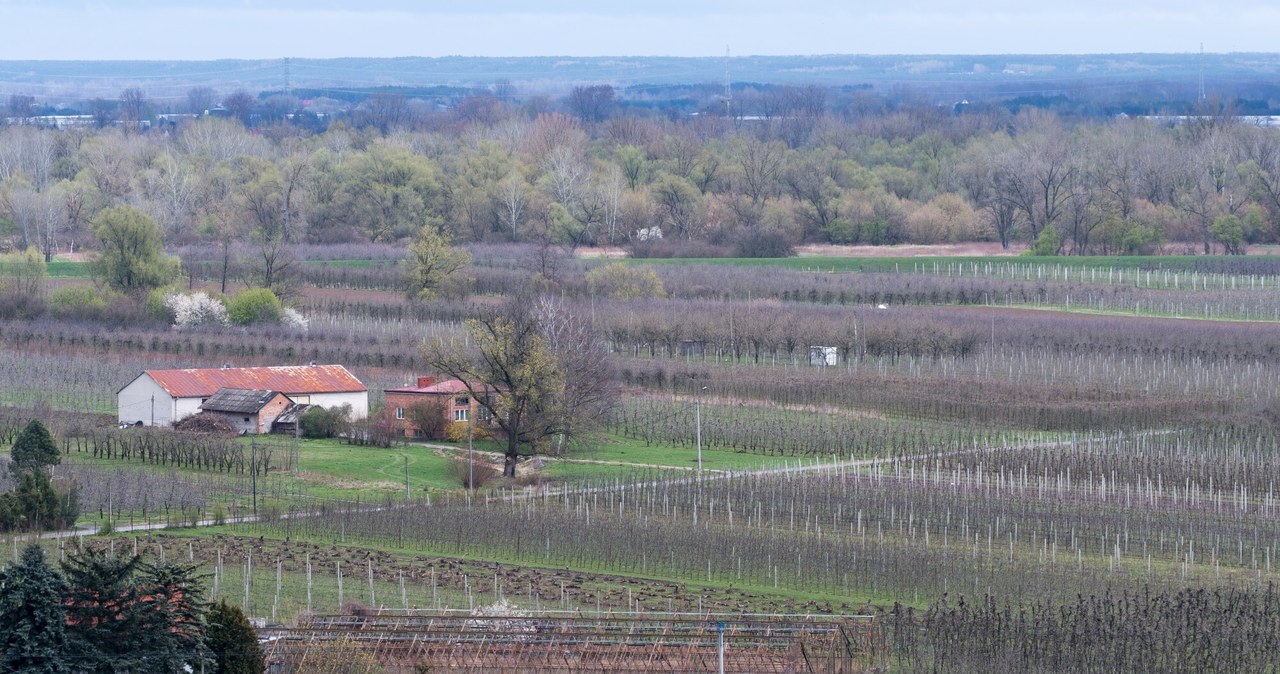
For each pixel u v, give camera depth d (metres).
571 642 164.38
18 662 131.75
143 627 137.75
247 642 146.12
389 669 160.00
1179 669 165.25
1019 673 165.12
